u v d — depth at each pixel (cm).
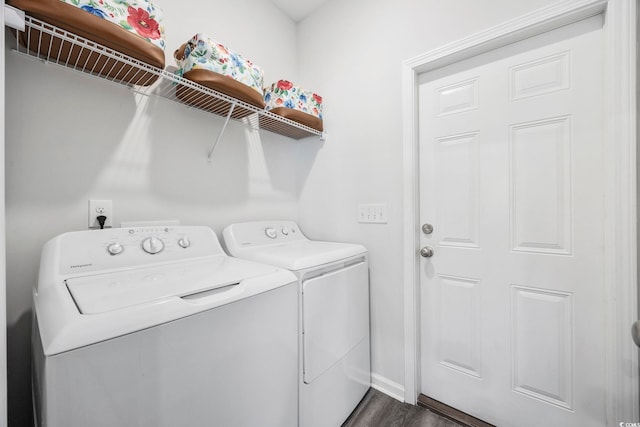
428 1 139
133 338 61
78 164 106
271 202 183
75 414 54
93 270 89
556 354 113
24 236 95
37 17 76
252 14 171
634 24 94
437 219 143
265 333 92
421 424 132
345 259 137
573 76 109
